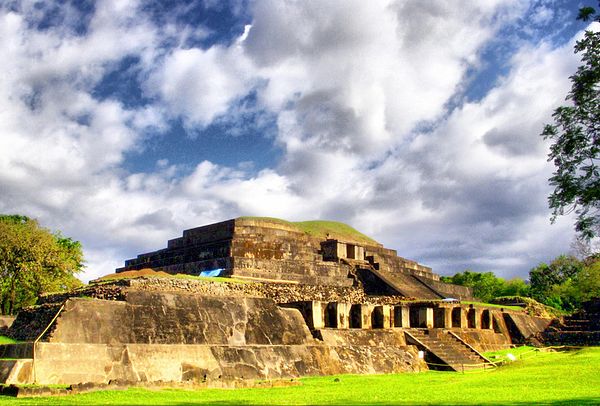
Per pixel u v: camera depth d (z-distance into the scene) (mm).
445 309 39875
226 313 28016
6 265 47469
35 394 18391
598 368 25297
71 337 22234
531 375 25172
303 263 44312
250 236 45500
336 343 30812
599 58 16203
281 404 17062
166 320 25562
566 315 57281
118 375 22219
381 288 48438
